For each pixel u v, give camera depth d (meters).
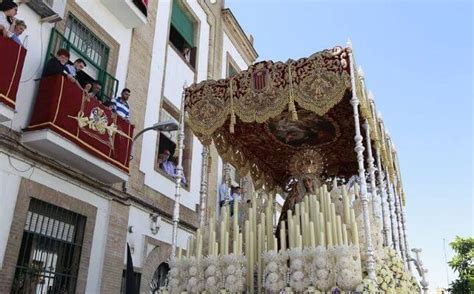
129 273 9.73
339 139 8.16
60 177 8.98
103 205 10.12
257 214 6.88
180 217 12.87
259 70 6.73
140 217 11.28
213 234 6.39
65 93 8.52
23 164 8.18
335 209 5.96
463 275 21.89
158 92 12.97
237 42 19.41
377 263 5.73
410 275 6.86
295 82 6.36
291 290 5.48
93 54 10.75
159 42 13.47
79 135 8.75
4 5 7.69
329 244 5.47
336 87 6.06
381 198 7.46
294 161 7.99
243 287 6.00
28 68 8.55
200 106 7.16
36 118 8.27
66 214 9.16
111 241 10.05
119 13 11.36
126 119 10.39
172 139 13.86
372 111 7.00
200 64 15.95
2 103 7.20
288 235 6.17
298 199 7.38
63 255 8.95
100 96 10.44
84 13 10.38
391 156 8.33
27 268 8.08
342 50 6.16
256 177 8.97
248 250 6.26
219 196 15.18
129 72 11.73
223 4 18.48
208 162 8.01
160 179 12.38
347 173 8.96
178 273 6.40
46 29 9.13
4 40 7.38
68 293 8.90
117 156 9.84
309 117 7.50
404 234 8.47
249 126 7.97
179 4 15.29
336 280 5.26
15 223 7.80
